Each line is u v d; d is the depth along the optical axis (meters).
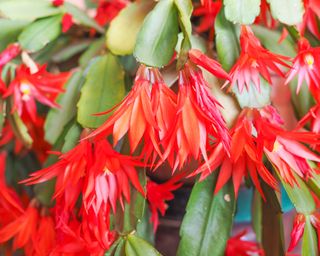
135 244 0.52
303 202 0.51
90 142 0.51
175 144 0.48
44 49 0.63
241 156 0.52
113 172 0.49
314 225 0.51
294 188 0.51
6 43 0.60
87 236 0.51
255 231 0.64
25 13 0.58
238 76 0.51
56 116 0.60
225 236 0.54
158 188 0.56
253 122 0.51
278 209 0.52
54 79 0.59
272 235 0.54
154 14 0.48
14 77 0.60
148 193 0.56
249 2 0.51
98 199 0.49
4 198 0.60
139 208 0.52
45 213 0.58
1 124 0.59
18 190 0.71
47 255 0.56
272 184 0.50
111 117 0.48
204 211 0.54
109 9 0.66
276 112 0.52
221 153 0.51
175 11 0.49
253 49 0.50
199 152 0.51
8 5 0.58
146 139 0.49
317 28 0.58
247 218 0.74
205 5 0.53
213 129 0.48
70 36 0.66
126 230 0.52
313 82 0.52
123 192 0.51
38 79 0.57
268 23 0.61
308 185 0.52
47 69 0.66
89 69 0.56
